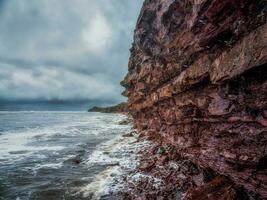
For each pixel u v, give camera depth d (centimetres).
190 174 1197
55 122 7681
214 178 962
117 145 2386
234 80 680
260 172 707
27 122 7750
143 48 1900
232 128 791
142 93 2344
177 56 1188
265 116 630
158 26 1480
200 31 834
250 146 721
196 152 1131
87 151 2344
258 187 731
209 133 970
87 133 4031
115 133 3862
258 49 568
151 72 1820
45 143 3012
